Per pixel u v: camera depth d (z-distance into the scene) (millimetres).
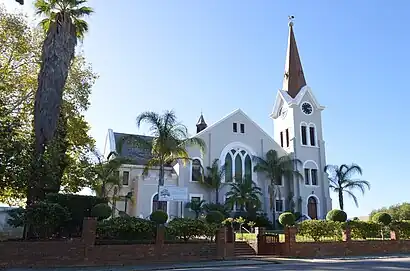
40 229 20328
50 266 18344
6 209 24219
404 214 65188
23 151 21688
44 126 21922
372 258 24406
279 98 55125
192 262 21078
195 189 43375
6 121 22203
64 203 21594
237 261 21781
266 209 46562
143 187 39250
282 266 19344
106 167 35531
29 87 27000
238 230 38156
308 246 25500
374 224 28766
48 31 23797
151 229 21641
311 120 52938
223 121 47812
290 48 57375
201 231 22828
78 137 29062
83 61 29594
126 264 19859
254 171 47125
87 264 19109
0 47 26250
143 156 44312
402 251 28500
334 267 18391
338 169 48469
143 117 29812
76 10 25406
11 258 17984
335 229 27031
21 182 21156
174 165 43906
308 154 51031
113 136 46000
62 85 23094
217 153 46250
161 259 21047
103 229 20484
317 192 49750
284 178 48562
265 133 49844
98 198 22641
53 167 22406
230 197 41906
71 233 21422
